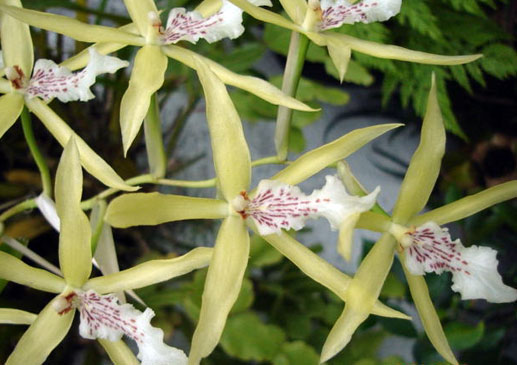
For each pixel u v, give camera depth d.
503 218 0.39
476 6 0.37
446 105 0.38
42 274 0.23
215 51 0.37
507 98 0.46
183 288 0.34
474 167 0.45
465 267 0.25
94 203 0.26
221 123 0.23
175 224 0.40
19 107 0.25
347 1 0.26
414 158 0.24
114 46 0.26
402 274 0.37
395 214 0.24
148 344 0.23
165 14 0.33
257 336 0.34
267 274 0.38
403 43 0.40
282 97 0.24
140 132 0.39
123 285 0.23
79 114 0.37
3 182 0.37
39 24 0.24
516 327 0.41
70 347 0.37
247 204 0.24
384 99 0.40
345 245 0.21
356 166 0.46
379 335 0.36
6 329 0.33
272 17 0.25
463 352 0.37
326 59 0.38
